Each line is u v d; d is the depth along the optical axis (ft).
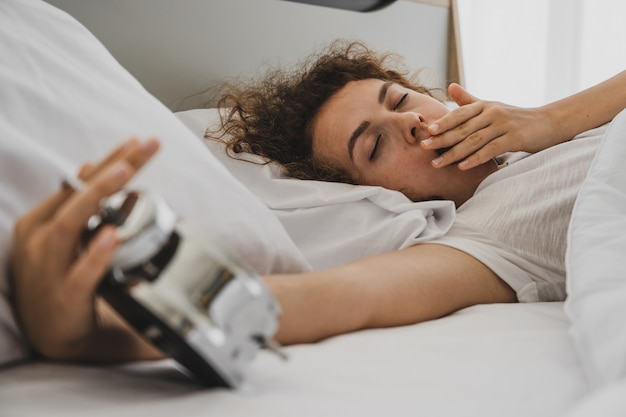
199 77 4.46
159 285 1.31
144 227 1.30
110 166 1.42
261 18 4.79
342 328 2.12
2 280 1.63
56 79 2.17
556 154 3.21
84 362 1.69
